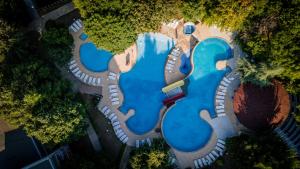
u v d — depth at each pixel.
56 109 51.19
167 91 56.56
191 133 56.75
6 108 51.47
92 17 50.16
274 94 54.81
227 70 56.31
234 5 49.28
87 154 55.69
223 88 56.19
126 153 57.19
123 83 57.56
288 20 48.22
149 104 57.41
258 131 54.66
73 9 57.44
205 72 56.72
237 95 55.28
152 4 51.00
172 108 56.81
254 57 53.06
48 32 52.81
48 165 51.66
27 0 56.97
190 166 56.47
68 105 51.81
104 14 50.16
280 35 48.94
